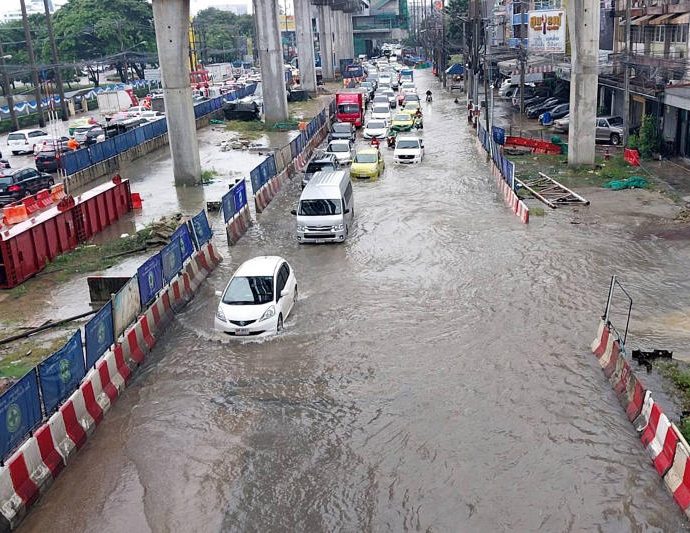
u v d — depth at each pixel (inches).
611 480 422.0
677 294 703.7
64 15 3617.1
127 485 442.3
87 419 503.8
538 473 431.5
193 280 785.6
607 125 1547.7
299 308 716.0
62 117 2527.1
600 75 1651.1
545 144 1477.6
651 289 719.1
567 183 1200.2
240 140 1950.1
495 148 1316.4
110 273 843.4
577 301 694.5
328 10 4207.7
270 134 2092.8
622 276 757.3
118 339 582.9
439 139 1803.6
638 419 473.4
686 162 1304.1
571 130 1300.4
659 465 426.0
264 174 1200.8
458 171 1378.0
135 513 415.5
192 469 455.2
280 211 1133.7
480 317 668.1
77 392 496.7
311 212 931.3
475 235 933.8
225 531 396.8
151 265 673.0
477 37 2170.3
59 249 916.0
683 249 839.1
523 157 1454.2
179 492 432.8
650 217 976.9
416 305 707.4
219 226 1050.1
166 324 681.6
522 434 473.7
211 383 570.6
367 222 1032.8
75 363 503.8
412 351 605.6
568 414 496.4
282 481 438.0
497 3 3472.0
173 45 1285.7
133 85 3494.1
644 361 557.3
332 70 4328.3
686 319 643.5
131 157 1685.5
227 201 951.6
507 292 727.1
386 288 760.3
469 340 620.4
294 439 483.5
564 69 1833.2
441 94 3038.9
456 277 781.3
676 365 548.1
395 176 1363.2
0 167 1558.8
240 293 666.2
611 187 1154.7
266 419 511.5
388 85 3316.9
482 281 763.4
